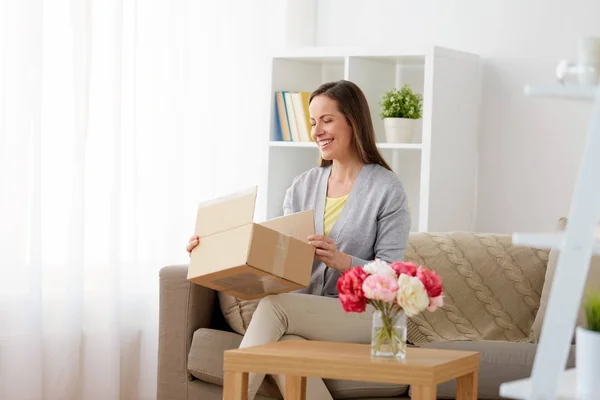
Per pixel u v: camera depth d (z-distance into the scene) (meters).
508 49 4.64
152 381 4.43
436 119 4.41
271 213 4.82
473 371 2.58
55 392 4.03
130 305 4.38
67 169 4.05
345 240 3.30
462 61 4.55
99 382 4.15
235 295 3.14
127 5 4.32
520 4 4.61
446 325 3.52
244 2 4.85
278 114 4.79
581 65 1.74
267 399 3.17
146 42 4.43
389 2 4.96
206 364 3.32
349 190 3.38
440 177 4.46
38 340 3.91
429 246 3.71
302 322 3.00
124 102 4.32
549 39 4.54
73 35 4.04
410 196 4.89
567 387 1.66
